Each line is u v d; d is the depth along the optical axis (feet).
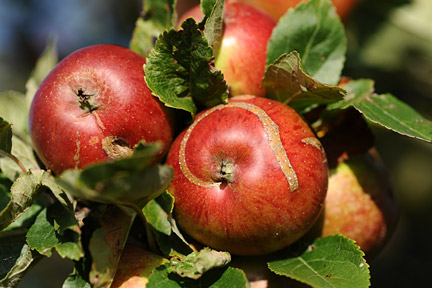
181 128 1.38
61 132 1.31
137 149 1.18
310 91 1.37
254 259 1.39
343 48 1.47
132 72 1.34
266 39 1.44
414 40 1.96
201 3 1.36
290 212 1.30
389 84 1.97
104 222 1.30
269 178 1.29
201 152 1.32
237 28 1.43
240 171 1.30
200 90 1.36
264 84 1.40
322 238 1.38
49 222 1.33
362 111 1.39
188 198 1.32
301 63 1.33
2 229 1.31
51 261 2.68
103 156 1.31
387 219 1.52
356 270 1.30
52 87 1.33
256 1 1.73
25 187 1.30
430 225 2.84
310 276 1.30
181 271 1.29
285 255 1.38
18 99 1.57
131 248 1.38
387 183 1.54
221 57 1.42
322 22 1.45
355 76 1.92
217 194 1.31
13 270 1.31
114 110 1.31
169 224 1.34
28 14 2.67
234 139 1.31
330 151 1.48
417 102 1.98
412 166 2.76
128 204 1.27
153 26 1.49
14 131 1.52
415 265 2.72
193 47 1.32
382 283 2.65
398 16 1.95
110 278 1.29
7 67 2.75
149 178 1.22
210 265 1.29
